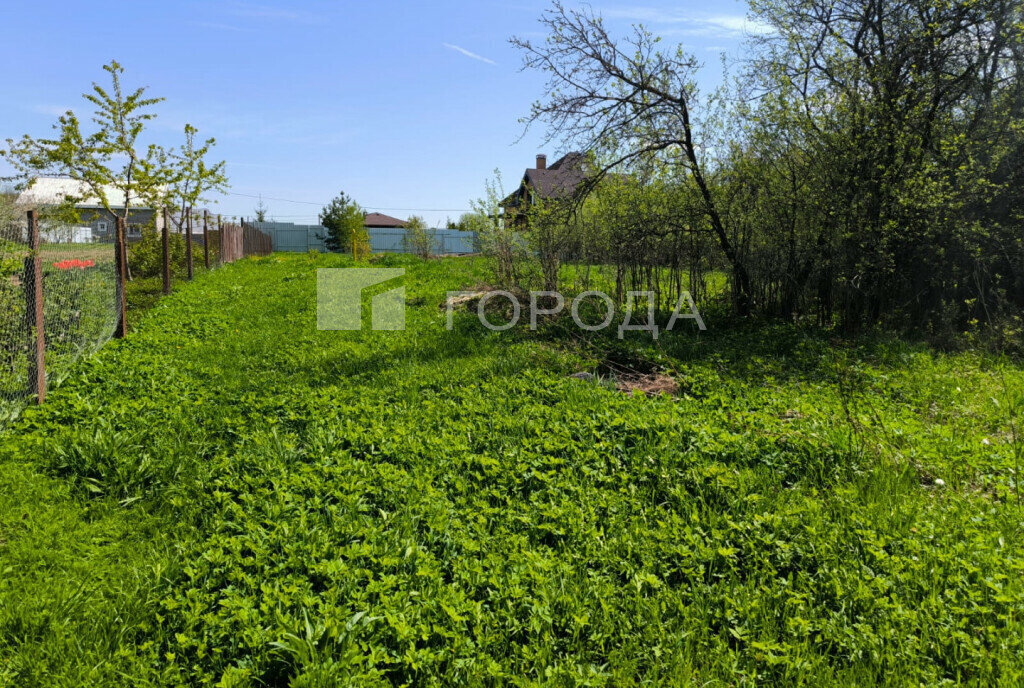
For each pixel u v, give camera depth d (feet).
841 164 36.70
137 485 17.13
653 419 21.01
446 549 14.02
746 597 12.32
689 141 40.29
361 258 120.06
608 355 32.60
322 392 25.41
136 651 11.14
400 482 16.79
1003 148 35.12
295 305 50.78
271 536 13.99
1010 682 10.16
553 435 20.34
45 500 16.17
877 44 37.93
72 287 28.63
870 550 13.55
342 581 12.44
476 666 10.56
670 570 13.39
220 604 12.01
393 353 33.76
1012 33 35.17
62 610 11.95
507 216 47.26
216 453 19.61
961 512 15.62
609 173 42.75
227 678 10.09
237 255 113.70
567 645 11.27
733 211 41.63
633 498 16.53
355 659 10.35
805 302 42.22
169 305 48.03
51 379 24.97
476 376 28.43
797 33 38.68
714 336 37.70
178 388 25.95
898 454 18.58
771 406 23.41
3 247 21.94
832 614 11.89
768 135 39.22
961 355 31.81
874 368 29.45
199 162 78.02
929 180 33.96
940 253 35.45
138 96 69.51
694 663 11.07
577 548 14.07
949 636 11.21
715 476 17.04
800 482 17.53
